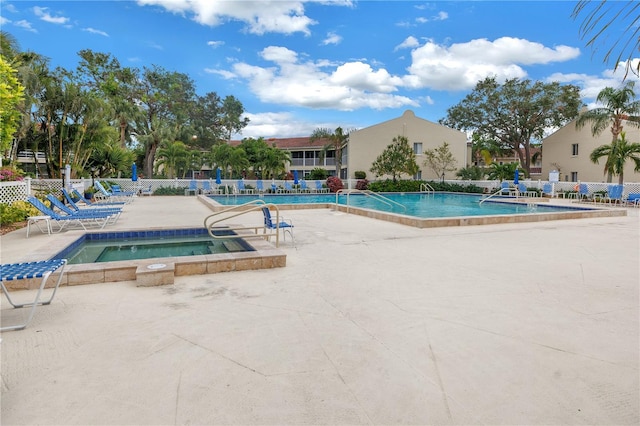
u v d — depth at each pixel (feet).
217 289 14.93
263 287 15.21
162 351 9.59
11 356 9.27
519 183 75.25
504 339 10.41
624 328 11.22
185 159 100.27
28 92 54.75
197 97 159.22
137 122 116.57
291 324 11.42
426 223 32.24
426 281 16.15
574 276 17.03
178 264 16.79
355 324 11.45
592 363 9.10
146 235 27.68
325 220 37.19
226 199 69.00
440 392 7.84
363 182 95.25
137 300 13.53
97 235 26.73
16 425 6.70
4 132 41.42
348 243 24.90
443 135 103.71
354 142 103.86
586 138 92.02
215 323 11.46
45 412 7.09
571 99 102.06
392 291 14.75
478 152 119.03
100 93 105.91
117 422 6.83
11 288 14.51
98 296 13.96
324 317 12.01
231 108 168.86
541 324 11.48
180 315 12.10
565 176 97.50
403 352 9.62
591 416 7.09
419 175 104.32
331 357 9.34
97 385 8.01
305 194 84.74
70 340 10.20
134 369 8.68
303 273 17.42
